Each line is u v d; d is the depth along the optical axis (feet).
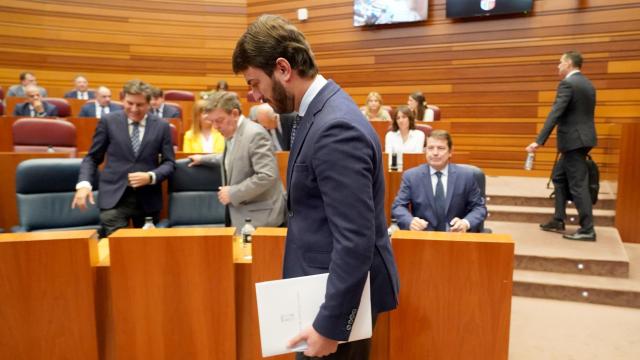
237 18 19.85
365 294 2.66
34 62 18.25
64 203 7.07
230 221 7.01
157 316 4.28
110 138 7.27
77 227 7.16
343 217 2.43
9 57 17.95
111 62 19.03
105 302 4.38
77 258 4.14
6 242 4.04
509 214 10.85
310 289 2.67
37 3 18.10
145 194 7.40
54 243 4.10
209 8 19.72
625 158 10.39
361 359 2.96
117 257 4.21
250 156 6.47
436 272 4.13
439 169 6.78
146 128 7.38
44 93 16.39
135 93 7.17
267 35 2.66
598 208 11.18
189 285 4.27
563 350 6.35
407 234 4.26
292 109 2.85
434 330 4.20
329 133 2.50
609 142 13.34
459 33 15.34
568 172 9.43
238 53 2.75
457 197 6.65
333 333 2.48
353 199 2.42
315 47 17.94
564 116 9.23
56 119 9.71
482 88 15.17
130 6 19.06
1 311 4.10
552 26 14.01
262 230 4.42
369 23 16.58
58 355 4.22
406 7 15.89
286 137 8.64
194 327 4.31
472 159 15.46
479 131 15.31
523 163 14.84
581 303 7.98
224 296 4.29
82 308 4.19
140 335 4.29
